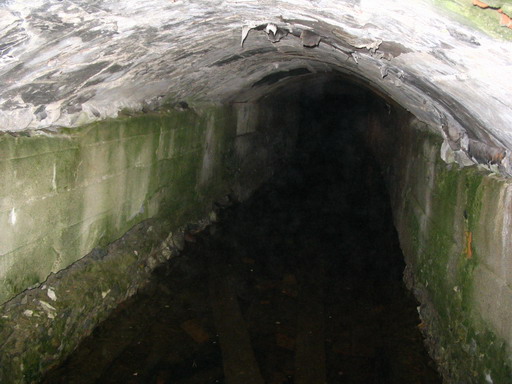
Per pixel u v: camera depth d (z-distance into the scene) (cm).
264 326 427
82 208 369
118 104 409
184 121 554
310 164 1320
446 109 316
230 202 768
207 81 531
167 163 525
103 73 314
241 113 802
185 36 320
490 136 274
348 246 669
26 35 214
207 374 351
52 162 322
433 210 452
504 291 273
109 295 402
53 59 250
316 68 666
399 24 207
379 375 363
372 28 232
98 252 409
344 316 457
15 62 230
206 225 662
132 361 356
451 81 240
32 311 317
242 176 841
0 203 277
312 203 909
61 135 330
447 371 350
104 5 220
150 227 504
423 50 222
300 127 1367
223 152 730
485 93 218
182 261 540
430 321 415
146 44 305
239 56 458
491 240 297
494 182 297
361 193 1020
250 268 555
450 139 367
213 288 488
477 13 165
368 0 194
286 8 254
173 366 357
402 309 472
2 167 275
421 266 483
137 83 389
